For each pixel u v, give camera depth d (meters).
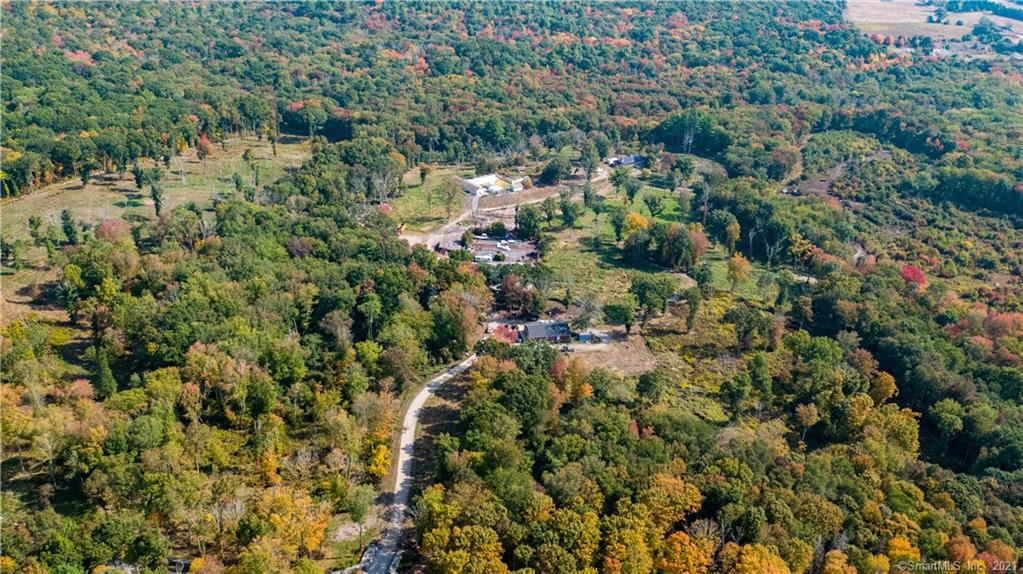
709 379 190.75
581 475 135.75
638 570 117.62
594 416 155.75
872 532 130.38
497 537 123.12
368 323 188.88
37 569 112.31
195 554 125.56
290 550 122.19
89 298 186.50
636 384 183.38
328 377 167.62
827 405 172.00
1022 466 155.50
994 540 127.75
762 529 125.25
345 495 137.12
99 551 116.94
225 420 157.50
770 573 114.81
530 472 144.12
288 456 150.62
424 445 158.88
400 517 138.75
